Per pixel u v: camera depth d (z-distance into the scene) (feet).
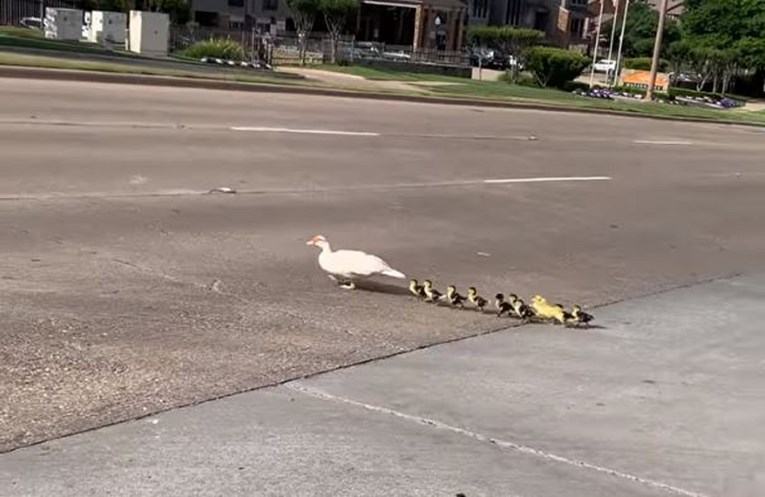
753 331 25.71
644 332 24.91
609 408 18.61
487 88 132.16
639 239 38.88
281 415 16.80
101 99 59.82
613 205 46.70
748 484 15.30
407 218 36.81
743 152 87.76
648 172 62.28
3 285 22.71
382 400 17.99
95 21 133.80
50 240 27.37
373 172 46.68
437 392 18.71
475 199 43.04
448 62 216.13
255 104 69.67
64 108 53.47
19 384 16.99
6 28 137.80
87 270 24.82
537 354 22.03
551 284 29.53
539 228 38.52
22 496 13.21
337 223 34.32
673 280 31.91
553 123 91.30
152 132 49.06
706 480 15.40
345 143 55.11
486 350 21.99
